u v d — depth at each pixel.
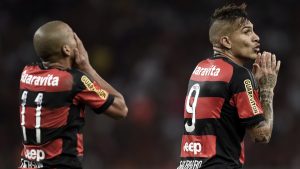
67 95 19.33
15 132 57.66
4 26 65.94
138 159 55.66
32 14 67.62
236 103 19.59
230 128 19.75
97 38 66.69
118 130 56.38
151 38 67.12
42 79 19.58
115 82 62.38
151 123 57.50
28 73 19.98
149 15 69.00
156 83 61.09
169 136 57.25
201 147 19.78
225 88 19.67
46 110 19.31
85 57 20.17
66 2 68.56
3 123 57.94
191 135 20.08
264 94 20.28
